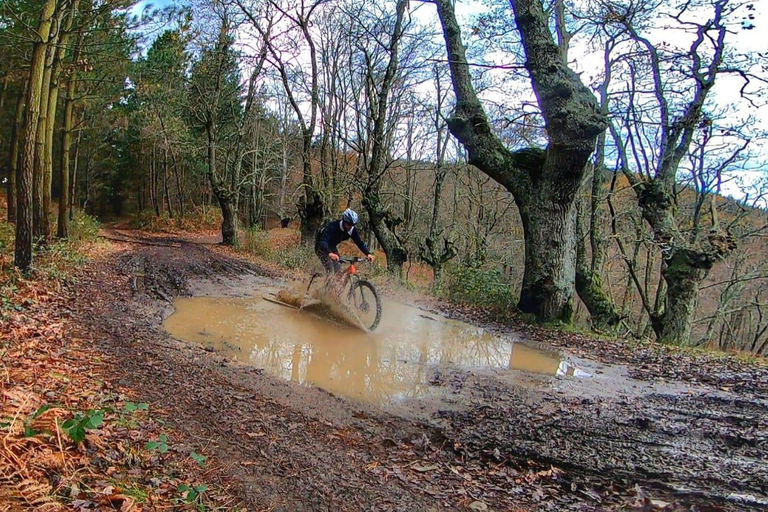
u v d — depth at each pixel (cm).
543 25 966
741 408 519
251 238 2495
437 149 2408
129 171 4359
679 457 404
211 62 2489
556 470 382
